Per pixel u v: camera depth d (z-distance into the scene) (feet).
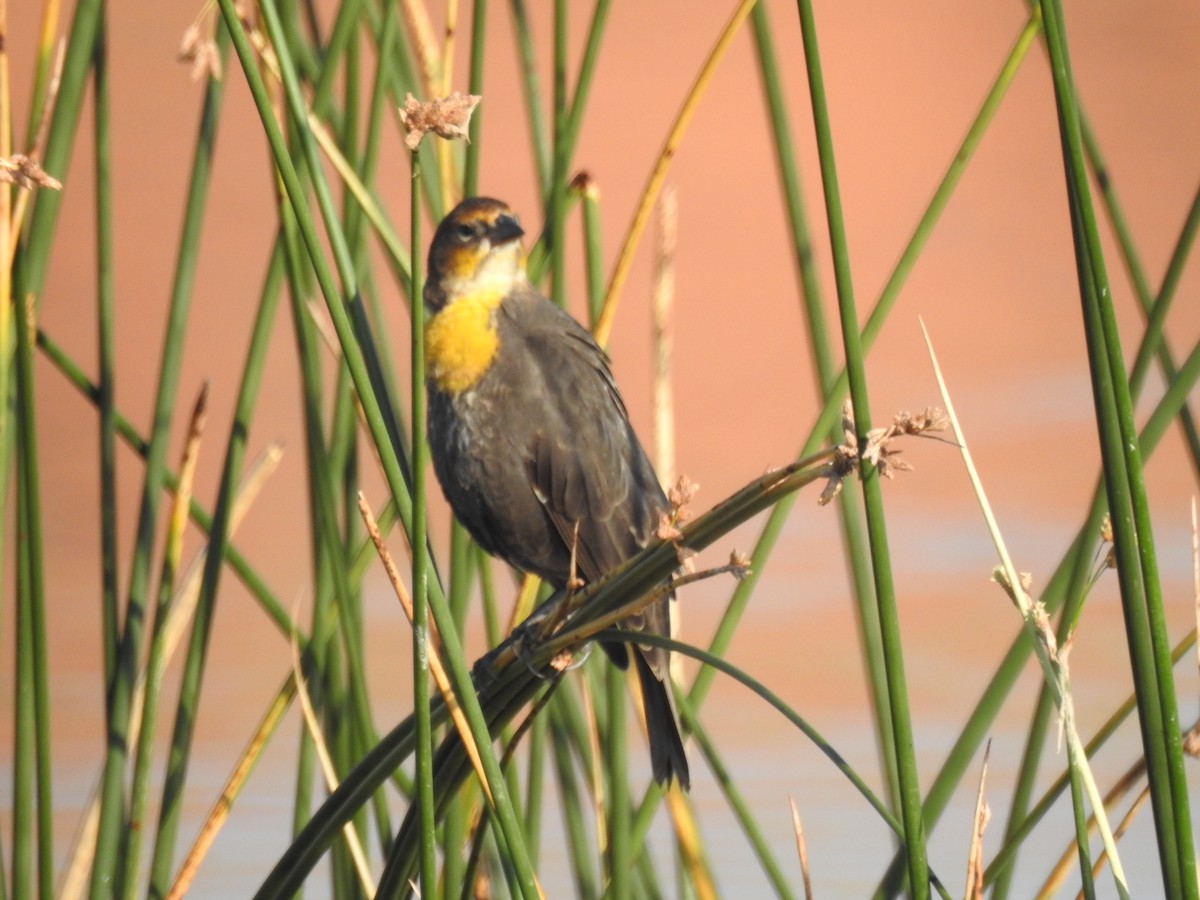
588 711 29.91
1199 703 46.60
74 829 49.03
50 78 26.30
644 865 29.66
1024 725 55.21
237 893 43.91
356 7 27.48
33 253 26.63
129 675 27.25
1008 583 21.30
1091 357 19.45
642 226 29.48
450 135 19.24
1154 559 19.13
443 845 26.76
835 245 19.01
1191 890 18.74
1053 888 25.38
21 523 25.57
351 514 28.99
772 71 27.84
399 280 28.40
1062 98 19.35
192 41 25.29
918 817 19.35
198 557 29.60
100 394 27.58
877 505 19.08
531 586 34.24
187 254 28.04
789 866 46.83
